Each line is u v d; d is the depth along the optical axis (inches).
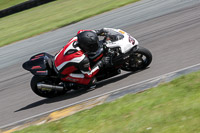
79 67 903.7
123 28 1652.3
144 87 813.2
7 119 928.3
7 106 1032.8
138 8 2010.3
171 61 1004.6
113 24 1802.4
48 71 924.6
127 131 591.2
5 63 1643.7
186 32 1267.2
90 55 922.1
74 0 3339.1
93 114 725.9
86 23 2031.3
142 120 612.4
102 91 922.1
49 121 786.2
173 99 666.2
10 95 1131.9
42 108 930.7
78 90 1007.0
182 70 854.5
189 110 592.4
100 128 639.1
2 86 1269.7
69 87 960.3
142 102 701.9
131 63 976.9
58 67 925.8
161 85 777.6
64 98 966.4
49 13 2918.3
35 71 917.2
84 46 889.5
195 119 553.3
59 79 951.6
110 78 1019.3
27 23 2719.0
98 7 2480.3
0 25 3068.4
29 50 1768.0
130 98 755.4
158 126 572.4
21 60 1615.4
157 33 1380.4
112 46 923.4
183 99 650.2
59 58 927.7
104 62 928.3
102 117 692.7
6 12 3683.6
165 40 1252.5
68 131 674.2
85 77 935.7
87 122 692.1
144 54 956.0
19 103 1028.5
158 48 1182.3
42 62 940.6
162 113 615.2
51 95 988.6
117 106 727.7
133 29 1573.6
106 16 2062.0
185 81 741.3
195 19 1403.8
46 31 2151.8
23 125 827.4
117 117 666.8
